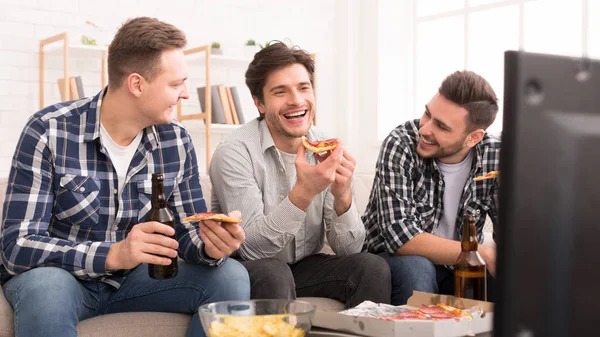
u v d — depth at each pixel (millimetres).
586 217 462
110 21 5055
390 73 5883
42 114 1745
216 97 5129
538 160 448
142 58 1738
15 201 1660
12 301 1549
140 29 1745
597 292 467
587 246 463
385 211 2260
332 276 2094
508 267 448
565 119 456
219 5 5531
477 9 5168
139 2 5176
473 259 1705
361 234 2174
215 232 1645
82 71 4977
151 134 1863
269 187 2180
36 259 1596
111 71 1768
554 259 456
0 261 1754
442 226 2369
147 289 1760
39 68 4797
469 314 1400
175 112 5359
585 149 461
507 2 4887
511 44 4859
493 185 2348
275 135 2207
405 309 1505
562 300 460
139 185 1837
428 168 2340
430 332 1296
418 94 5812
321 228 2260
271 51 2158
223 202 2158
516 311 449
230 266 1766
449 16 5441
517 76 442
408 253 2195
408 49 5887
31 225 1644
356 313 1446
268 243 1985
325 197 2242
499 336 454
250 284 1890
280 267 1916
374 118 5902
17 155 1692
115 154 1820
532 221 448
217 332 1036
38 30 4793
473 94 2182
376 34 5859
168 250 1557
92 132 1769
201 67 5480
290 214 1946
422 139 2271
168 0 5301
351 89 6035
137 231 1553
